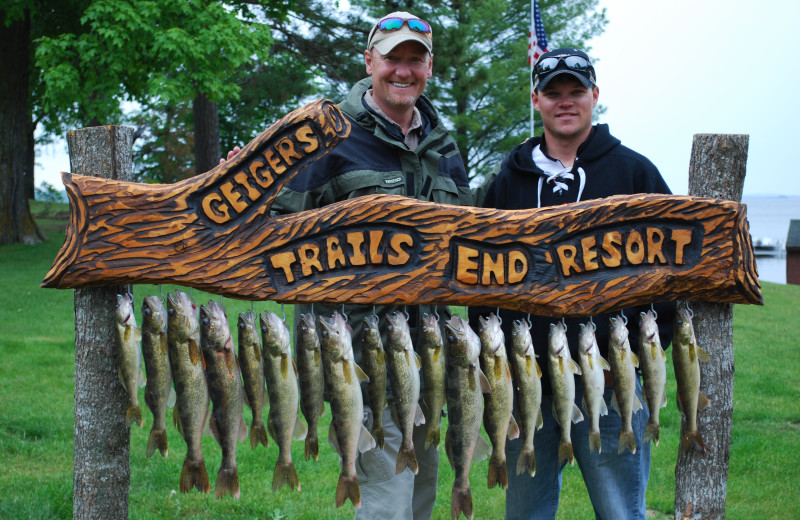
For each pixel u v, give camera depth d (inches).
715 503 140.3
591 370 134.0
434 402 133.1
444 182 157.4
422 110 164.4
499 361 132.0
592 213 132.0
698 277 132.6
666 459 253.6
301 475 240.2
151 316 129.6
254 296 129.6
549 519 154.3
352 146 152.3
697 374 135.3
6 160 757.3
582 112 148.8
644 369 134.7
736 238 133.0
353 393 129.4
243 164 129.5
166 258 127.9
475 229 131.4
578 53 147.6
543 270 132.1
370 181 149.9
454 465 133.0
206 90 597.6
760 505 220.4
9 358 357.1
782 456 255.3
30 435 265.0
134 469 236.8
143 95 672.4
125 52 576.4
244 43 611.2
